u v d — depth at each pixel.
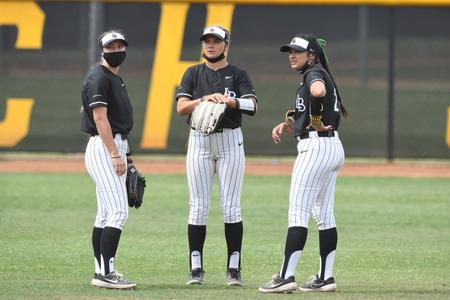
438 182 47.66
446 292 23.45
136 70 54.09
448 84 53.47
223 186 24.38
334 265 27.97
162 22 53.84
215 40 24.05
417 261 28.69
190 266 24.75
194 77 24.52
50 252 29.48
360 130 54.06
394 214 37.97
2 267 26.95
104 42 22.80
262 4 53.50
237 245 24.53
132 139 54.34
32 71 54.16
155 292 23.00
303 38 22.73
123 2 53.81
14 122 54.31
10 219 35.78
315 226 35.41
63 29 53.91
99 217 23.61
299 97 22.69
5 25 54.16
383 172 51.03
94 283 23.38
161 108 54.16
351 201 41.28
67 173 49.41
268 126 54.09
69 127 54.31
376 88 53.81
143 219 36.31
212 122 23.27
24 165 52.12
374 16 53.41
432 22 53.31
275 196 42.59
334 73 53.84
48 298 22.02
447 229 34.75
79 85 54.00
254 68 53.91
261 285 24.30
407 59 53.56
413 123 53.84
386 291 23.52
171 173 50.12
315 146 22.47
